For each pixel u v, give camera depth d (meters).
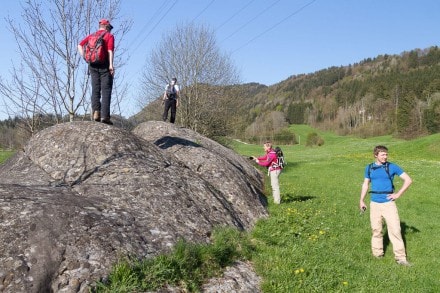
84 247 5.12
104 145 8.41
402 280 6.91
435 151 40.84
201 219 7.21
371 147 60.56
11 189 6.04
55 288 4.62
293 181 20.03
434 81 105.19
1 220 5.19
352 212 12.30
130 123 16.00
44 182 7.36
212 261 5.91
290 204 12.47
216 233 6.97
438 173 23.34
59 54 11.02
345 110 146.62
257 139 110.56
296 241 8.02
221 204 8.53
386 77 158.25
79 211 5.73
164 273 5.12
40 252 4.87
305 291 5.78
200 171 10.51
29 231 5.09
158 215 6.68
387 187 8.41
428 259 8.31
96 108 9.47
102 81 9.37
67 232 5.25
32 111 11.24
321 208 12.36
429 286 6.80
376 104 128.88
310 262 6.74
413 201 15.05
